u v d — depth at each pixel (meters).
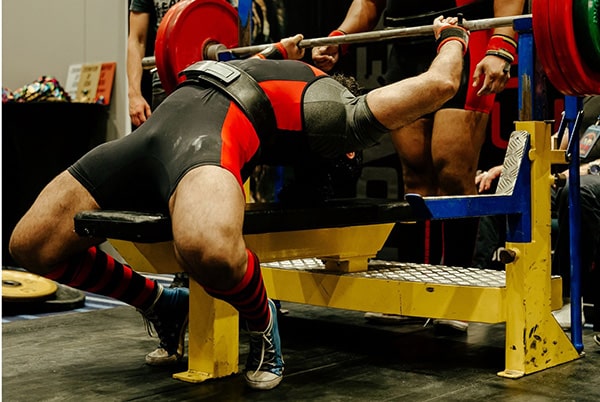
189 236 1.81
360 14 3.13
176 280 3.35
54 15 5.80
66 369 2.40
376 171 4.48
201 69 2.17
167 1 3.61
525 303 2.32
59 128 5.25
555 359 2.46
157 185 2.04
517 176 2.31
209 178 1.87
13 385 2.21
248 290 1.95
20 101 5.16
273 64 2.28
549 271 2.41
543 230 2.38
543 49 2.15
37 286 3.70
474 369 2.42
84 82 5.61
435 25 2.33
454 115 2.81
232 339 2.32
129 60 3.67
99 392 2.13
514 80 3.94
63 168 5.31
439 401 2.05
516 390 2.16
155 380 2.26
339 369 2.42
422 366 2.46
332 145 2.25
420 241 3.70
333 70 4.45
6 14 5.82
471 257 3.11
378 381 2.27
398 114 2.15
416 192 3.06
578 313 2.58
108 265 2.28
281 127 2.19
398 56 3.06
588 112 3.40
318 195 2.50
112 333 2.98
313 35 4.55
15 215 5.34
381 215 2.40
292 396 2.10
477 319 2.40
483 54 2.79
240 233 1.87
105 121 5.50
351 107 2.24
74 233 2.12
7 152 5.28
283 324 3.20
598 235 2.94
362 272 2.76
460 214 2.19
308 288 2.77
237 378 2.29
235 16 3.03
